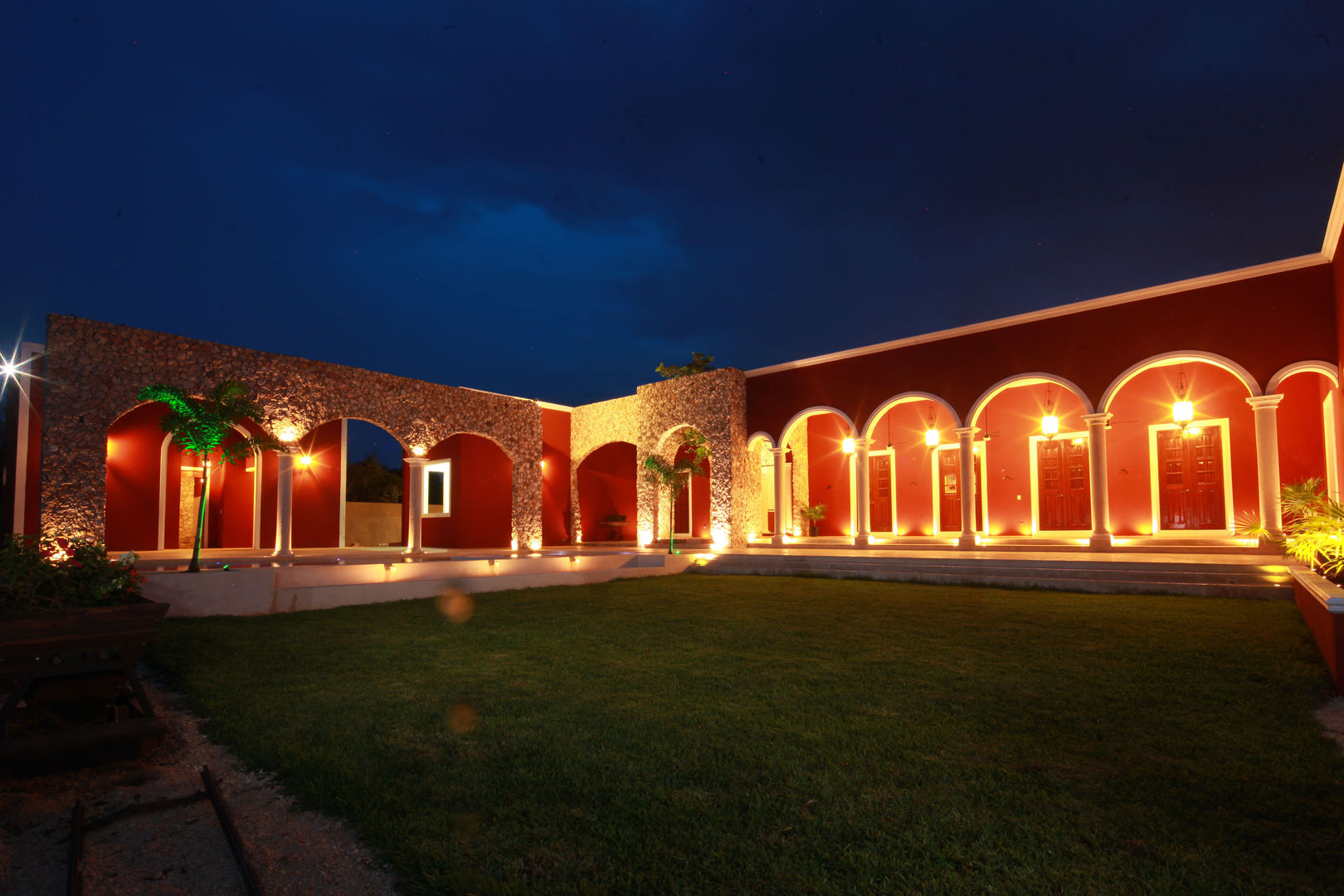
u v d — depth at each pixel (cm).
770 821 301
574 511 2088
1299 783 333
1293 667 528
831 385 1568
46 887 272
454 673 573
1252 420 1248
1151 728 414
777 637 707
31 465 1123
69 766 379
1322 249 1022
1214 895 245
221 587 877
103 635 393
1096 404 1217
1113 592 934
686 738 406
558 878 260
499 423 1819
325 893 262
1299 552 734
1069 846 277
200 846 302
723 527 1661
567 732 420
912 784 338
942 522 1616
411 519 1588
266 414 1318
